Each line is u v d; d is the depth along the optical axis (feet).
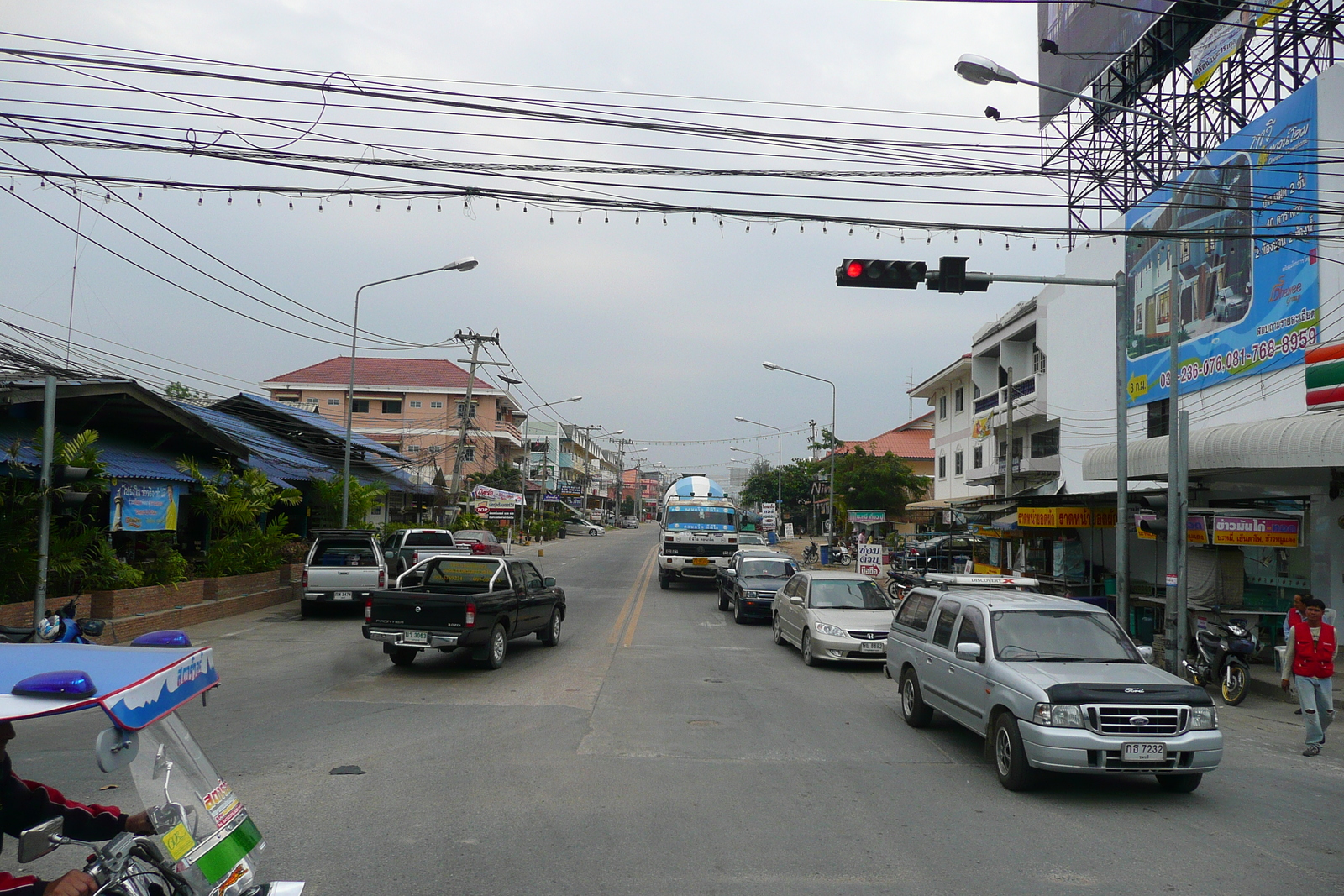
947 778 25.86
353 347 86.48
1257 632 47.03
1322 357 47.96
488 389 215.72
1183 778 24.38
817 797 23.41
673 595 89.20
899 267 41.86
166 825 10.34
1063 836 20.58
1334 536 50.72
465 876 17.38
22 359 45.21
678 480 100.94
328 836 19.61
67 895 9.30
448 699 36.35
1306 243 54.24
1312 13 61.77
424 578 48.57
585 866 18.02
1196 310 65.51
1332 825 21.98
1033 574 74.08
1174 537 43.83
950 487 140.67
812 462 208.13
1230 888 17.47
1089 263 82.33
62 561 47.98
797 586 53.72
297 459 92.02
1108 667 25.95
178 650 11.01
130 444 64.95
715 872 17.80
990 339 115.24
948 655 29.91
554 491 290.76
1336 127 53.36
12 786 11.94
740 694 38.55
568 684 40.04
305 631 58.03
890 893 16.97
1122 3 74.84
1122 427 48.32
